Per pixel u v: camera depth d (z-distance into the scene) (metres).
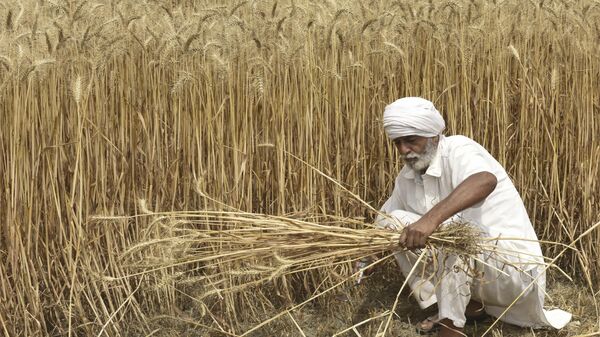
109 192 4.41
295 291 4.83
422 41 5.25
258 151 4.67
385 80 5.18
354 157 4.94
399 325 4.48
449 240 3.63
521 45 5.39
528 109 5.31
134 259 4.39
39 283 4.31
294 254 3.79
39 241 4.28
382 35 4.99
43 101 4.14
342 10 4.75
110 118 4.42
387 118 3.91
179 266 4.55
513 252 3.76
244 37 4.61
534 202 5.30
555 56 5.26
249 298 4.64
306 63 4.69
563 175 5.29
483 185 3.67
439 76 5.29
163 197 4.52
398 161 5.11
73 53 4.39
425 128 3.86
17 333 4.18
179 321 4.54
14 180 4.01
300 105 4.69
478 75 5.29
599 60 5.17
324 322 4.60
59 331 4.28
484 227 3.95
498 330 4.25
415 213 4.20
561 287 5.02
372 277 4.94
